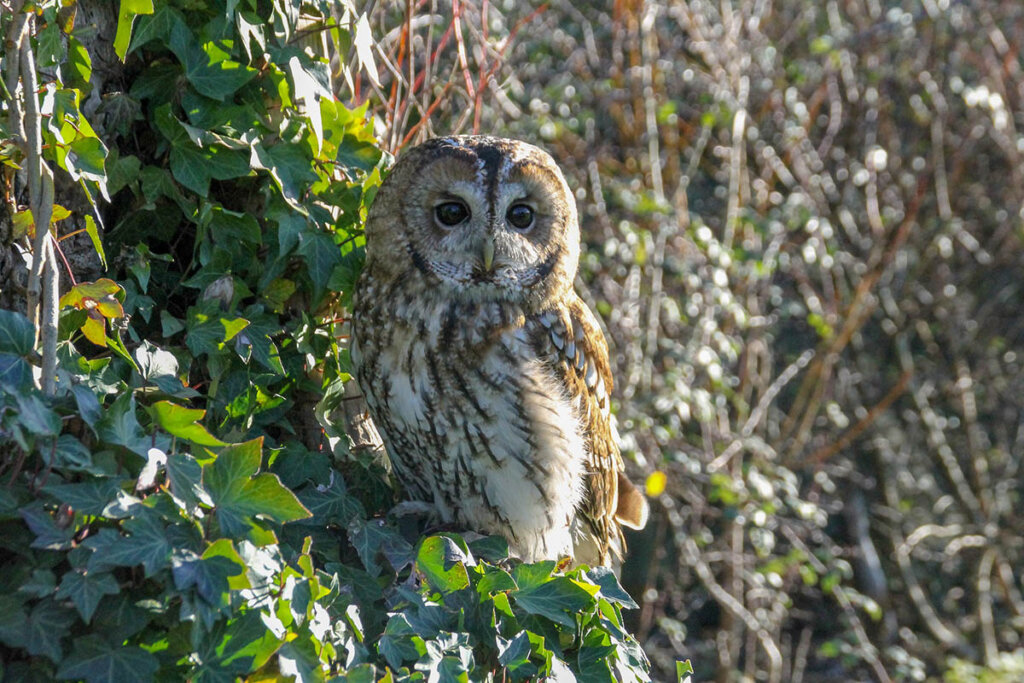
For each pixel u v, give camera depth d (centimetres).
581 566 568
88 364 494
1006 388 1989
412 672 512
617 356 1345
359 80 814
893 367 1914
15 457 457
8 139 467
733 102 1418
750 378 1504
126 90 566
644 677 575
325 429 616
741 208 1501
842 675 1834
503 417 632
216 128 576
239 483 453
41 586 425
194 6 564
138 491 455
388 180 642
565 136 1410
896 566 1970
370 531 570
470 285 632
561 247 665
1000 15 1716
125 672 431
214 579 429
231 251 593
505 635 536
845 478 1900
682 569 1541
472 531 664
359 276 648
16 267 489
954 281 1897
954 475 1883
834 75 1623
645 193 1339
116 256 566
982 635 1870
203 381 581
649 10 1377
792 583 1738
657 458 1348
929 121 1730
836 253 1570
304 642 460
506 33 1330
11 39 456
